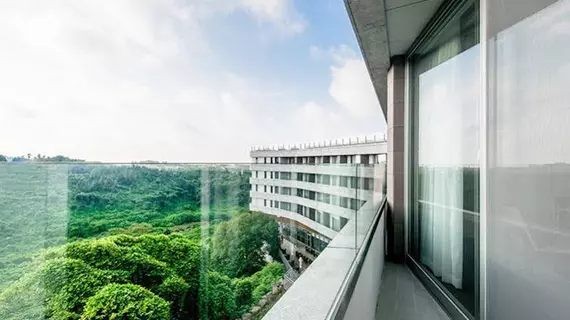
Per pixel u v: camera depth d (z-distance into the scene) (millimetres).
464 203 2145
